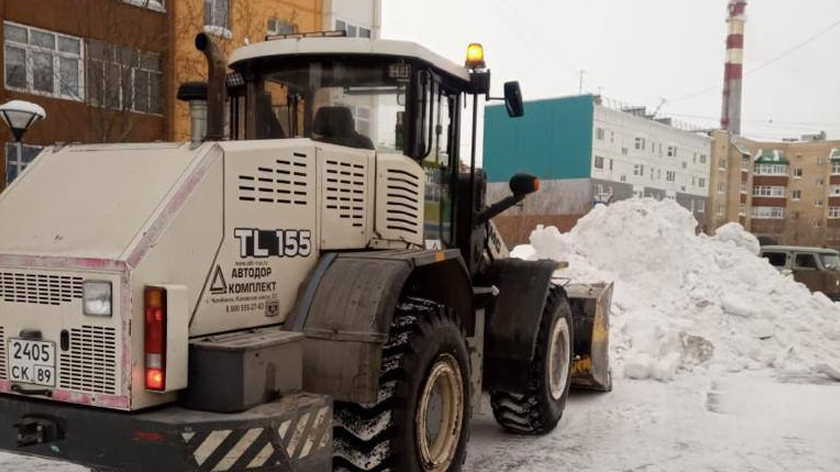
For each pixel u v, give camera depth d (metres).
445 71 4.79
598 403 6.67
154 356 2.88
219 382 2.94
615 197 49.72
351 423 3.57
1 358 3.13
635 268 9.43
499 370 5.36
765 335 8.92
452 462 4.12
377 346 3.42
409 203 4.30
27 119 9.40
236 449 2.86
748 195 65.06
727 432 5.77
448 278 4.47
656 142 53.38
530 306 5.29
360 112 4.52
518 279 5.46
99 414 2.90
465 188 5.44
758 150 68.06
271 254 3.46
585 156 47.69
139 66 14.93
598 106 48.06
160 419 2.83
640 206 9.96
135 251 2.88
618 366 7.85
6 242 3.18
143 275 2.89
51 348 3.01
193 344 2.98
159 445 2.81
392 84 4.48
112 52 13.84
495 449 5.33
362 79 4.52
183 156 3.26
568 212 48.12
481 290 5.18
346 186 3.95
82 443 2.95
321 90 4.58
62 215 3.20
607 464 4.99
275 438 2.93
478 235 5.63
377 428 3.55
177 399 3.01
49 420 3.00
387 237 4.20
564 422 6.07
